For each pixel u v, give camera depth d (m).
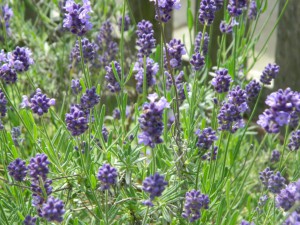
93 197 0.60
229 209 0.60
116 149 0.65
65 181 0.61
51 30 0.96
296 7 0.89
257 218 0.60
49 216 0.48
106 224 0.55
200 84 0.77
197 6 0.84
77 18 0.57
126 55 0.96
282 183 0.56
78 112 0.54
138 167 0.65
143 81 0.65
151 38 0.63
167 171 0.60
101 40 0.86
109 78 0.66
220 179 0.63
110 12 0.99
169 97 0.64
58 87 0.88
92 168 0.59
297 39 0.91
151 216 0.61
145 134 0.50
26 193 0.65
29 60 0.62
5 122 0.79
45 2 0.97
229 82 0.58
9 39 0.91
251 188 0.79
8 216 0.62
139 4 0.90
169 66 0.58
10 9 0.79
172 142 0.62
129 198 0.58
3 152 0.64
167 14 0.59
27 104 0.61
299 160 0.73
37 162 0.51
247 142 0.86
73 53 0.81
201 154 0.59
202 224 0.59
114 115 0.75
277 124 0.49
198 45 0.73
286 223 0.50
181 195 0.60
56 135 0.62
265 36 1.23
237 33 0.74
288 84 0.93
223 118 0.57
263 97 0.96
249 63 1.12
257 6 0.75
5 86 0.76
